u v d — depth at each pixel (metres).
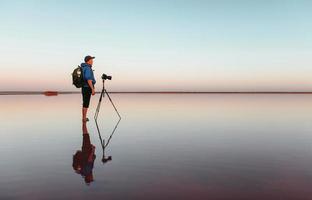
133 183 3.20
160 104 20.73
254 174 3.54
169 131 7.32
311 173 3.58
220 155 4.61
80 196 2.80
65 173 3.59
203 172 3.63
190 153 4.76
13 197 2.79
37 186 3.10
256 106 18.12
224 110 14.61
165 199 2.73
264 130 7.50
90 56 9.23
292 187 3.05
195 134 6.84
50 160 4.27
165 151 4.93
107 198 2.75
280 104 20.73
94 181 3.27
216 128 7.89
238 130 7.50
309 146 5.37
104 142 5.80
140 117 10.88
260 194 2.85
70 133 6.99
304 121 9.53
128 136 6.56
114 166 3.93
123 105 19.58
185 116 11.27
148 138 6.28
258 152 4.83
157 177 3.42
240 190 2.97
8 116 11.09
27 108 15.92
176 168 3.82
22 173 3.60
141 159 4.34
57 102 23.62
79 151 4.93
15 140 6.01
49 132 7.12
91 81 9.08
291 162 4.14
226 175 3.50
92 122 9.23
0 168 3.83
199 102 24.23
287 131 7.33
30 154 4.68
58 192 2.91
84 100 9.19
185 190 2.97
